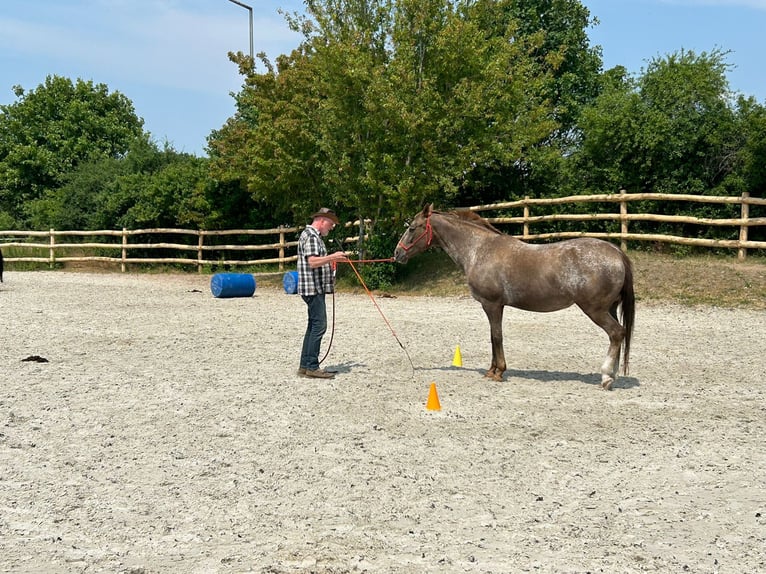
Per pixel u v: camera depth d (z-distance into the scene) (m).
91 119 43.94
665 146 19.41
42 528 4.69
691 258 17.44
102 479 5.57
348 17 20.75
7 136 43.84
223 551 4.35
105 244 27.70
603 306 8.23
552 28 28.00
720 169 19.62
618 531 4.62
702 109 19.89
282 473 5.68
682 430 6.81
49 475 5.65
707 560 4.23
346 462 5.93
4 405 7.70
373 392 8.32
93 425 7.00
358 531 4.63
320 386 8.62
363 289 19.56
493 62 19.08
